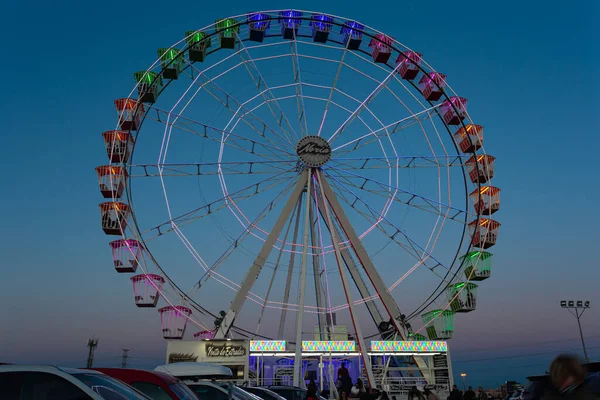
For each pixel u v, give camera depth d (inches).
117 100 1777.8
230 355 1621.6
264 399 732.0
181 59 1860.2
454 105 1914.4
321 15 1942.7
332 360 1765.5
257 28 1911.9
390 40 1968.5
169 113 1743.4
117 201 1705.2
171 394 469.7
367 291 1785.2
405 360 1776.6
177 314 1636.3
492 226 1819.6
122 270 1673.2
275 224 1742.1
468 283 1785.2
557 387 194.9
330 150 1811.0
